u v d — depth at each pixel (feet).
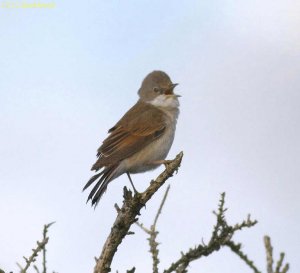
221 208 21.95
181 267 22.27
